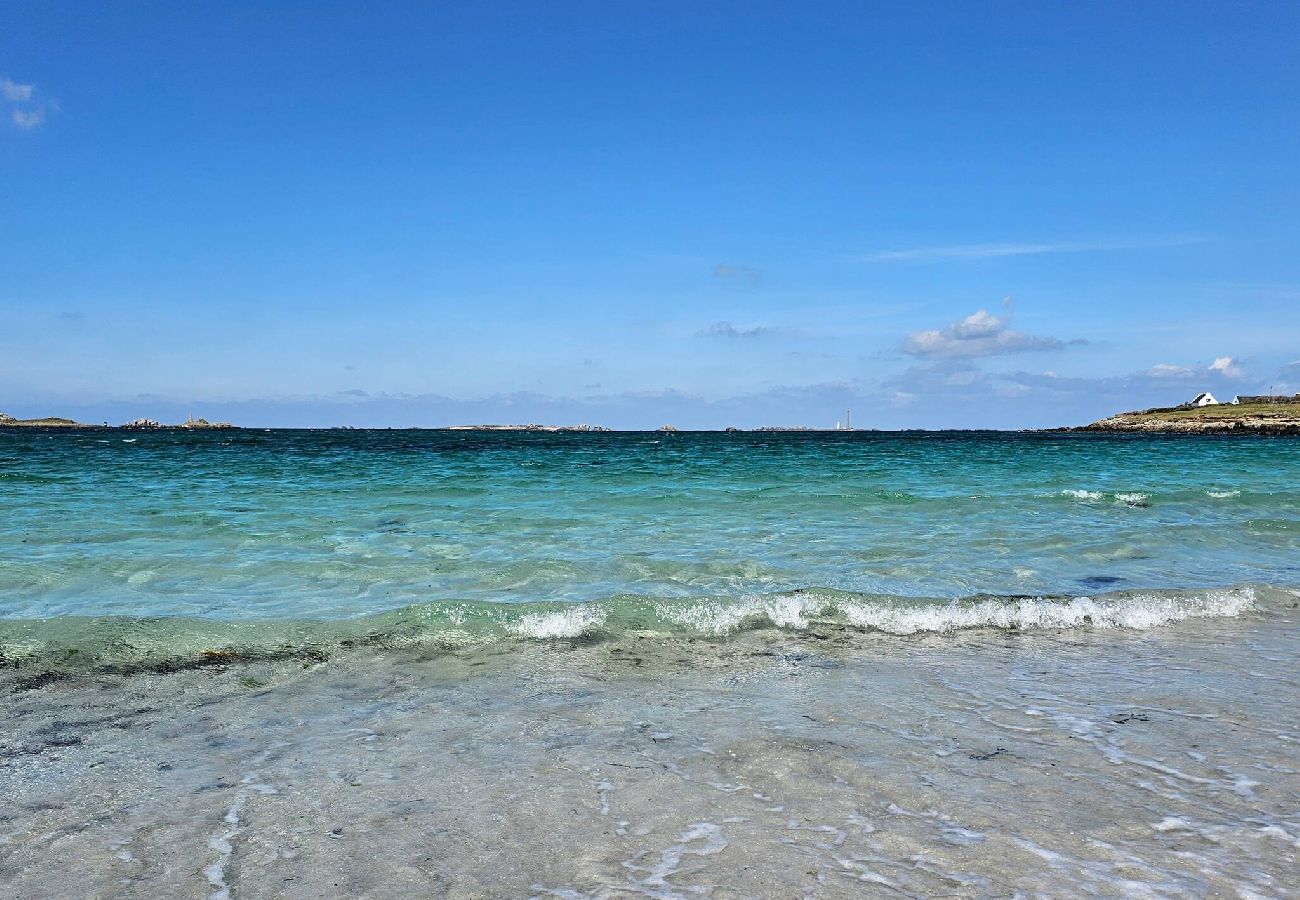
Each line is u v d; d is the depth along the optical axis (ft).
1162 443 225.76
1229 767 15.38
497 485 70.18
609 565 34.94
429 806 13.71
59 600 28.40
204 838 12.55
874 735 17.07
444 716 18.24
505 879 11.35
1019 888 11.02
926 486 71.26
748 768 15.31
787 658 23.11
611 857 11.99
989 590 31.78
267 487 67.10
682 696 19.76
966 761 15.66
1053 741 16.72
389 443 200.85
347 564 34.73
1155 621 27.71
